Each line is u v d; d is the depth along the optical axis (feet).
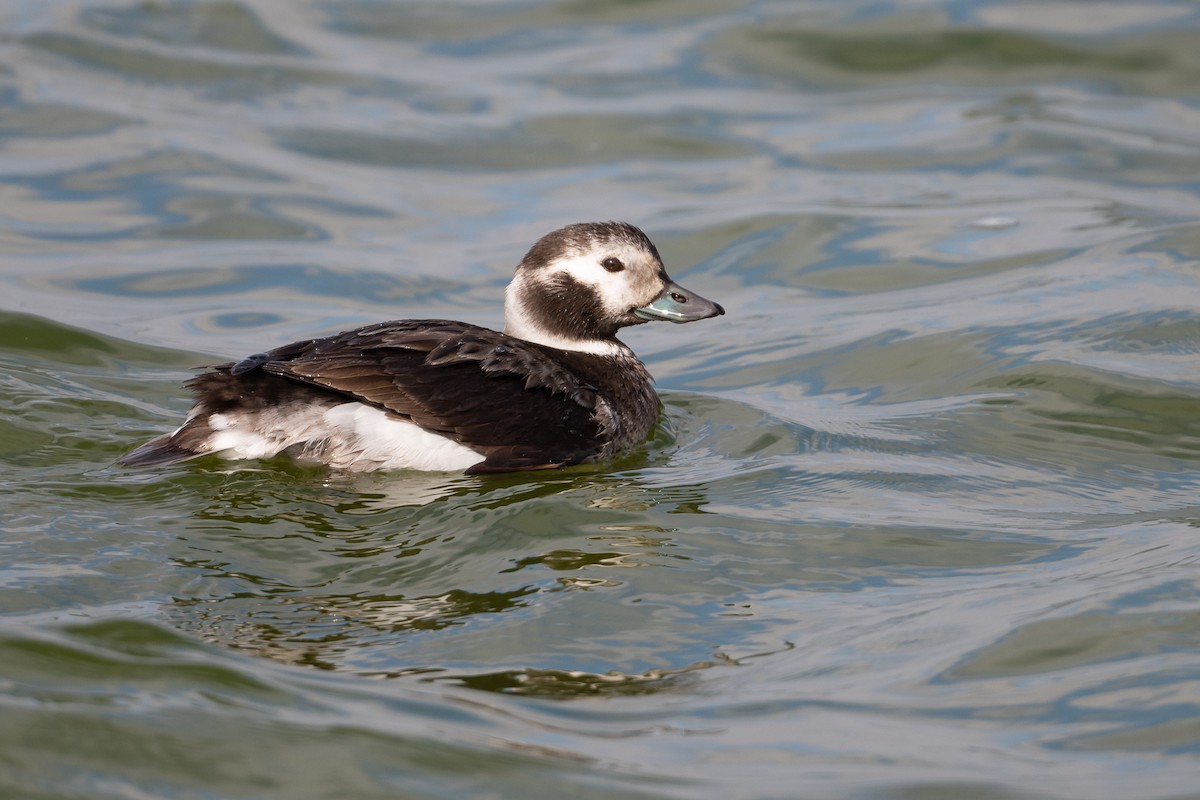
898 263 52.34
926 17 71.72
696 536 30.58
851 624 26.73
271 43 69.46
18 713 22.59
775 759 22.21
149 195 56.08
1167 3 72.18
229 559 28.53
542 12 73.87
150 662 24.31
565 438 34.91
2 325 43.21
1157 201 56.13
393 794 21.21
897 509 32.65
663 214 56.44
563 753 22.25
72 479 32.32
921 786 21.47
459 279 51.39
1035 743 22.71
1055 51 68.80
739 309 50.08
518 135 62.90
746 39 70.85
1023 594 27.96
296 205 56.29
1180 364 42.06
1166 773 21.76
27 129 59.98
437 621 26.30
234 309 48.03
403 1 73.92
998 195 57.62
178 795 21.06
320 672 24.38
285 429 32.94
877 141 62.54
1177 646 25.55
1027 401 40.11
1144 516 32.42
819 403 41.63
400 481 33.09
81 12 70.59
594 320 38.75
